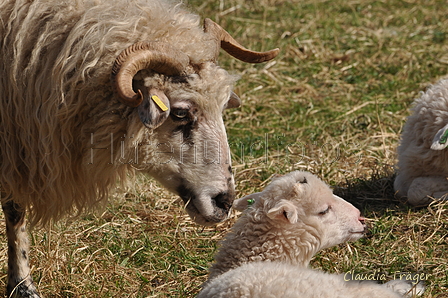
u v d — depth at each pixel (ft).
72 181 29.43
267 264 25.57
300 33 69.05
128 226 37.65
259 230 28.32
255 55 32.63
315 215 28.50
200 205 28.76
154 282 32.65
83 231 36.42
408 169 39.34
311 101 54.29
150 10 28.45
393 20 73.41
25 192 29.66
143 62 26.12
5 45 27.99
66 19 27.91
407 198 38.91
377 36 68.18
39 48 27.61
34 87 27.86
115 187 30.53
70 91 27.30
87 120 28.02
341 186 41.68
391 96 55.11
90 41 27.12
